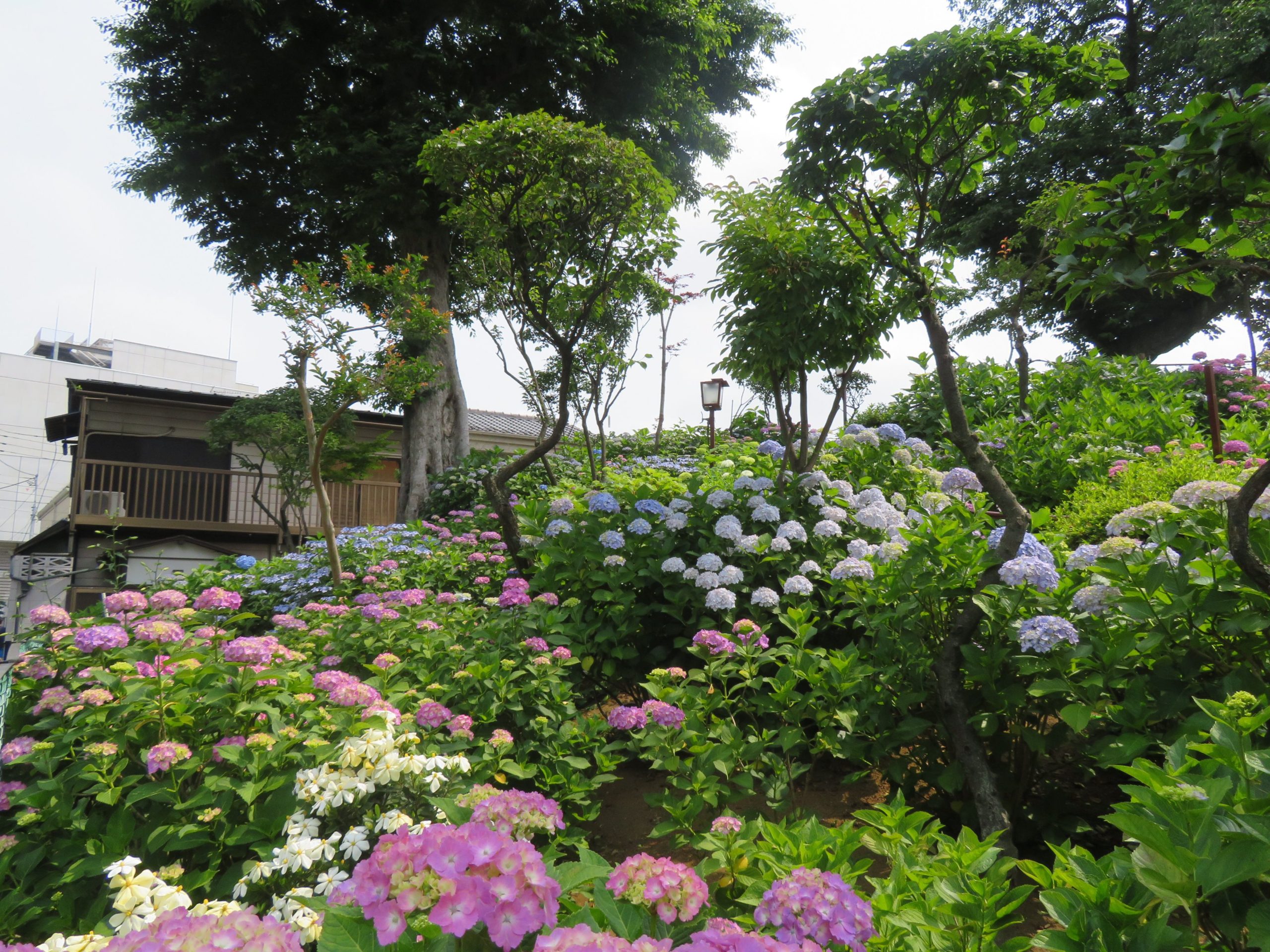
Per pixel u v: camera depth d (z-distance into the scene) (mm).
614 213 6121
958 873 1722
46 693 3025
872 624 3350
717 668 3316
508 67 15961
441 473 12711
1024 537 3041
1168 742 2336
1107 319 21469
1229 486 2662
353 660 4164
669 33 16812
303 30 15031
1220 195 2445
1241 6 18094
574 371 8719
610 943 1217
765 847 2092
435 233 15352
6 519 38438
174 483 16828
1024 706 2762
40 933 2389
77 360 46000
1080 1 21984
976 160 3756
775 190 4453
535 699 3469
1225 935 1486
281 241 17078
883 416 10938
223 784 2527
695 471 7750
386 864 1345
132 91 15945
